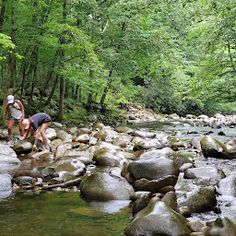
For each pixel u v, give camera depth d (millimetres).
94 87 22453
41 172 8945
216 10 19047
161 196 6535
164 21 30359
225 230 5051
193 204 6402
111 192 7133
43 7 18000
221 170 8625
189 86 23141
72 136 14500
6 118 12891
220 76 21438
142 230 5312
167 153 10305
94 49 22281
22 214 6207
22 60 19750
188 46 35625
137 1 24141
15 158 10047
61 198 7164
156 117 34625
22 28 17234
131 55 24344
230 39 19469
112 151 10719
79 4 21266
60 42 18734
